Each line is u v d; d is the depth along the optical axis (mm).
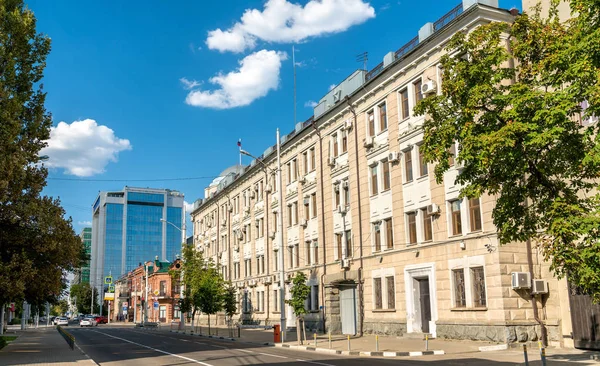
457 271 25141
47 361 19828
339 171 35969
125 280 124625
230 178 61438
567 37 13430
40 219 23094
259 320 49406
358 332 32594
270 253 47625
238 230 56188
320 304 37562
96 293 149500
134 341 34250
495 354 19547
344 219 35094
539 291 22281
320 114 39312
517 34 15078
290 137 43656
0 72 22422
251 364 17844
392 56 30891
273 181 47719
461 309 24328
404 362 17672
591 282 12172
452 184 25469
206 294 41844
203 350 24953
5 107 21531
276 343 28109
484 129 14336
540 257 23078
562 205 12953
